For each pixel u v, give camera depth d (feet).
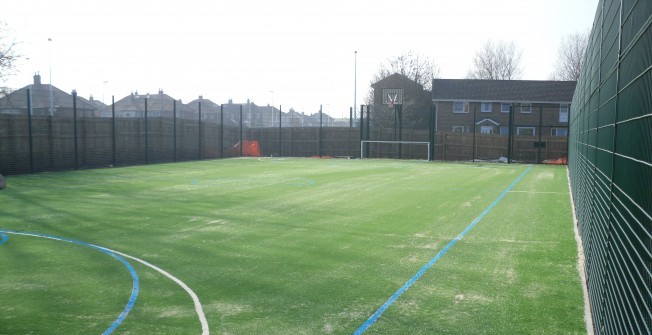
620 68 13.17
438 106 163.43
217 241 30.89
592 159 23.02
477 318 18.38
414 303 19.95
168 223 36.60
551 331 17.20
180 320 18.24
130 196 51.11
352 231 33.96
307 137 135.44
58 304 19.90
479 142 120.88
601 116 18.92
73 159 83.92
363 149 130.00
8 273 24.13
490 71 237.25
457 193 55.01
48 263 25.85
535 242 30.81
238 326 17.66
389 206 45.11
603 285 15.14
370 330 17.29
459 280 23.00
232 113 265.34
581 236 31.14
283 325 17.75
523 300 20.31
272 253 27.99
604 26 18.88
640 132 9.68
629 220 10.77
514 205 46.34
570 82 163.22
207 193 53.72
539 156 112.57
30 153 75.41
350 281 22.85
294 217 39.27
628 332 10.42
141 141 99.71
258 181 66.80
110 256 27.25
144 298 20.61
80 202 46.75
